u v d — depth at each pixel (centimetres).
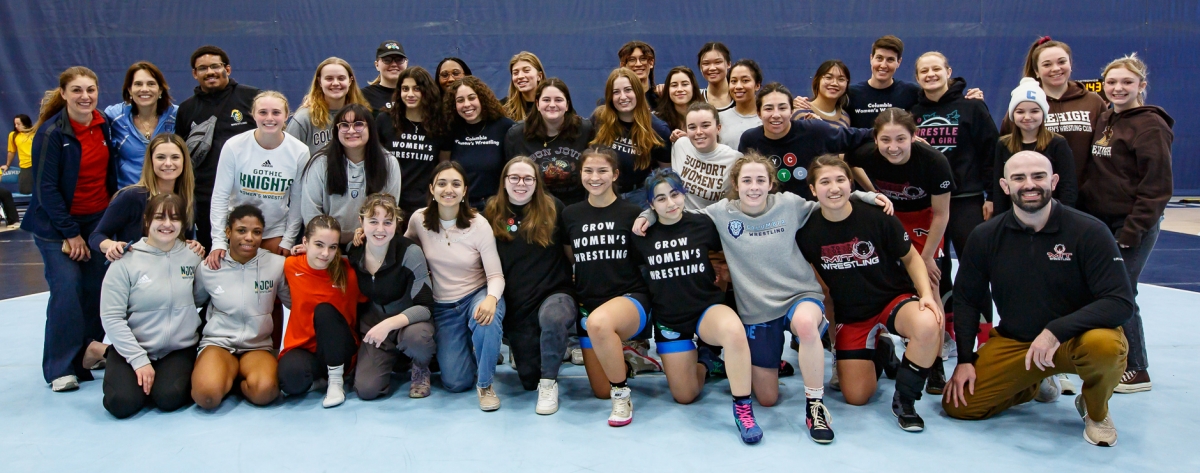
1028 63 412
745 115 462
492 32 1083
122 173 417
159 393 321
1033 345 284
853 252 324
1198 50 1147
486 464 267
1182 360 394
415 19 1073
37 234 363
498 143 429
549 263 355
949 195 364
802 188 391
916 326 298
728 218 334
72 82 362
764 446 284
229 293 345
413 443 289
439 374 390
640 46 536
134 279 330
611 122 418
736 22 1095
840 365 335
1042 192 285
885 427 304
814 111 455
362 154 370
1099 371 274
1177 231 981
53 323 359
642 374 388
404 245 345
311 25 1062
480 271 359
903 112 356
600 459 272
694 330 327
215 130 426
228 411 328
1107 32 1125
